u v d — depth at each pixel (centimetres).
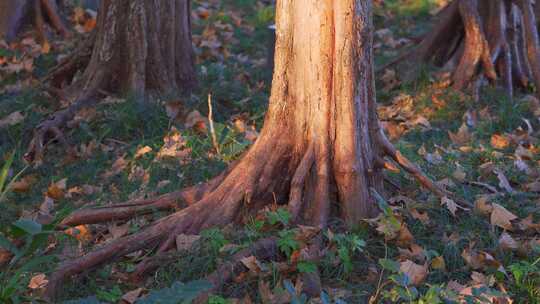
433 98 749
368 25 490
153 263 458
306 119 496
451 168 592
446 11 840
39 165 658
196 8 1089
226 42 972
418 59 831
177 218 485
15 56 898
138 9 738
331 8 479
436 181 562
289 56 494
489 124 695
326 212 480
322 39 482
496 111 731
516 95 780
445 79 786
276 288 422
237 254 450
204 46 938
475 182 570
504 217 495
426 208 516
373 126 506
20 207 594
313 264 437
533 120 710
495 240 476
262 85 812
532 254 465
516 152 621
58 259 490
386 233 462
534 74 735
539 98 729
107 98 732
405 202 515
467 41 782
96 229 528
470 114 711
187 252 462
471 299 409
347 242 464
